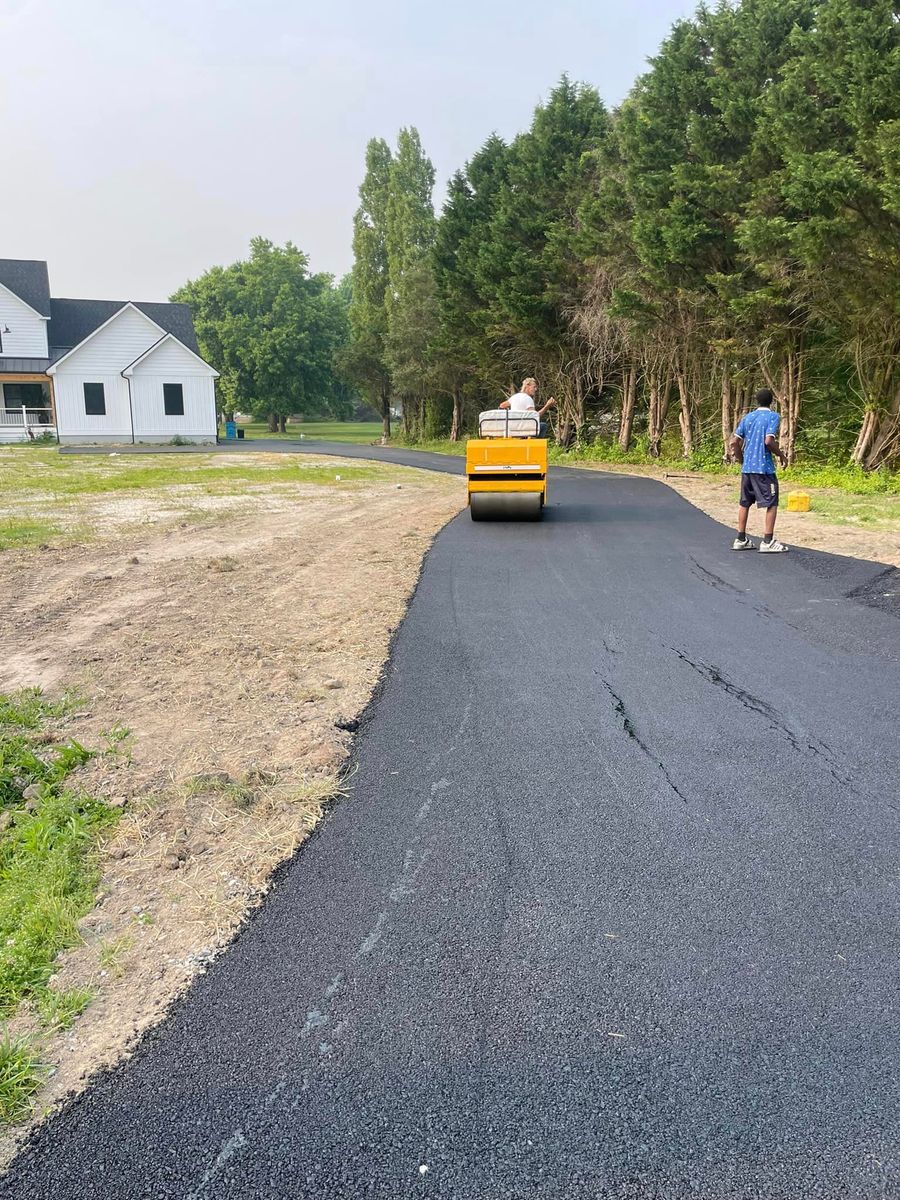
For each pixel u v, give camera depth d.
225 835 3.84
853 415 19.88
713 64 20.61
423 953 2.99
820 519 13.01
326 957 2.98
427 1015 2.69
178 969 2.94
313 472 24.11
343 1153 2.21
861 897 3.28
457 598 8.18
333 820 3.94
